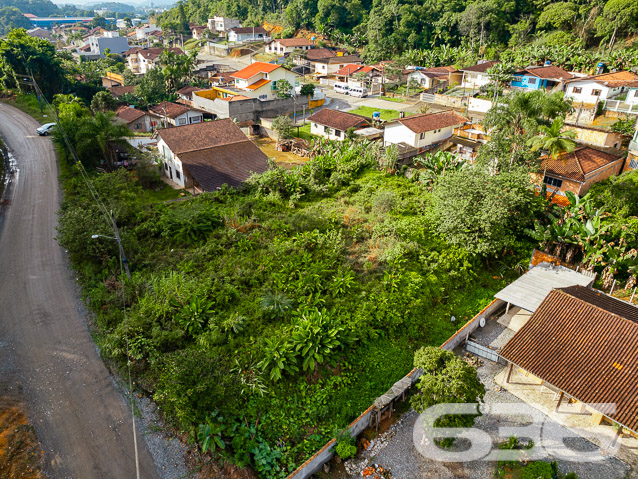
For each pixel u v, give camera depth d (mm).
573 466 15609
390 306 21719
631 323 17453
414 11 87812
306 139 52750
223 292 21359
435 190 30641
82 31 161375
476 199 26141
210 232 27281
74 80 65750
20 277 23250
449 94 64500
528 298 22000
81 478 13938
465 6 87250
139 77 80688
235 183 35156
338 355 19109
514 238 27609
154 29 142500
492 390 18812
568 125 42094
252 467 14992
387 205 30062
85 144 35625
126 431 15539
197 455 14922
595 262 24719
